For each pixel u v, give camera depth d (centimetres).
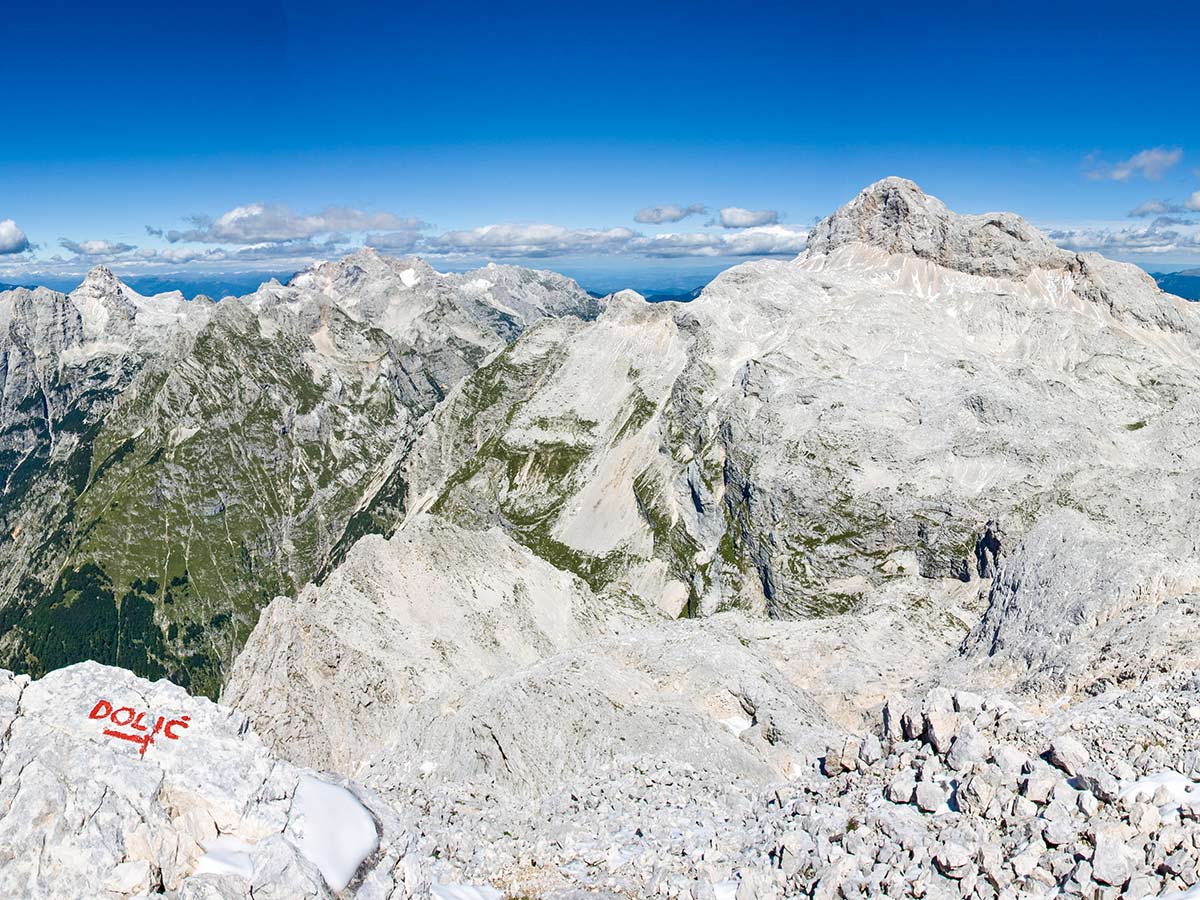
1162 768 2650
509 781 5303
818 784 3559
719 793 4359
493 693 6141
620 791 4475
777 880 2777
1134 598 5688
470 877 3369
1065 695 4869
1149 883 2116
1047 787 2619
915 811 2852
